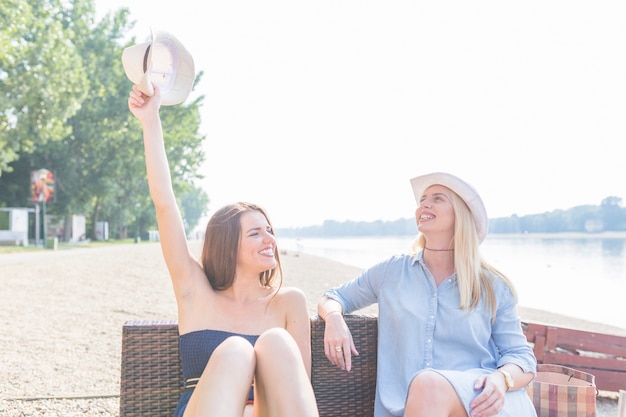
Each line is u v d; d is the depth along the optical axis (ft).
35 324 24.84
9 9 55.42
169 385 7.85
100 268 52.75
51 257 63.10
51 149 118.73
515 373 7.65
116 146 121.90
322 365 8.49
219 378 6.37
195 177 138.92
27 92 65.21
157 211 8.25
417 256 8.73
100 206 149.79
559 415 7.92
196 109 127.85
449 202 8.55
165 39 8.24
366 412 8.53
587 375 8.24
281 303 8.48
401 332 8.21
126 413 7.75
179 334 7.91
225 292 8.50
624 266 97.30
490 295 8.31
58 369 17.48
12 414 12.98
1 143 67.15
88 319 26.84
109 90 121.39
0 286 36.14
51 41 67.15
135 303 32.71
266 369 6.72
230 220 8.40
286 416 6.46
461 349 8.17
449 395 6.95
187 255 8.30
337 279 58.75
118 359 19.22
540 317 36.17
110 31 127.44
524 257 122.52
